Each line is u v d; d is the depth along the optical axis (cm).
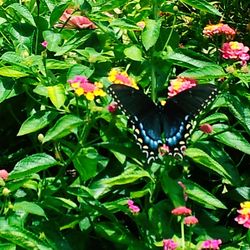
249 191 63
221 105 59
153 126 55
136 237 60
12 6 65
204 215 60
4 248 51
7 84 61
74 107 59
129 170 57
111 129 57
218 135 59
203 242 54
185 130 55
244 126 58
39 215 55
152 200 57
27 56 62
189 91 56
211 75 58
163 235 56
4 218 53
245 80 58
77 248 57
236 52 61
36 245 52
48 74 60
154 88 61
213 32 64
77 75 60
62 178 56
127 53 62
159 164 57
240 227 63
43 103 61
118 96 54
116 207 55
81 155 56
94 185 58
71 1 63
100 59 62
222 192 65
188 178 64
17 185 54
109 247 59
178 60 62
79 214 58
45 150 64
